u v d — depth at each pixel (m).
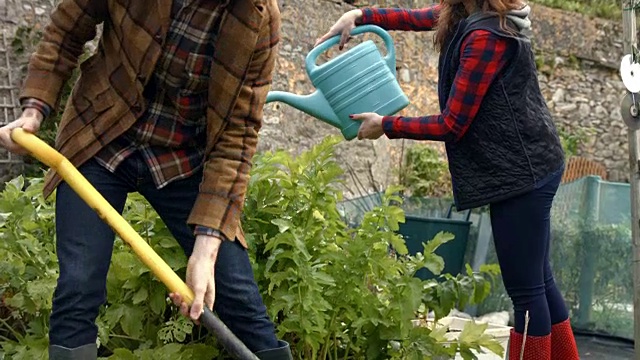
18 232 3.69
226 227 2.83
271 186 3.88
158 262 2.67
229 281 2.98
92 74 2.92
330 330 3.80
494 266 4.12
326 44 4.17
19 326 3.84
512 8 3.68
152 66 2.78
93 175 2.87
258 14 2.74
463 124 3.70
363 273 3.81
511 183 3.72
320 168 3.94
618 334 7.97
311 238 3.87
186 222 2.93
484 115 3.71
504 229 3.79
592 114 13.72
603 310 8.05
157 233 3.68
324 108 4.06
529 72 3.74
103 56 2.93
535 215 3.76
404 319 3.78
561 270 8.21
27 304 3.54
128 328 3.55
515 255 3.80
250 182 3.83
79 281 2.78
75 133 2.89
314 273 3.62
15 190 3.91
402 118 3.85
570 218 8.27
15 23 8.61
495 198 3.74
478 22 3.68
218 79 2.79
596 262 8.12
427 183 11.36
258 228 3.82
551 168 3.77
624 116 4.39
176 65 2.78
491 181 3.74
